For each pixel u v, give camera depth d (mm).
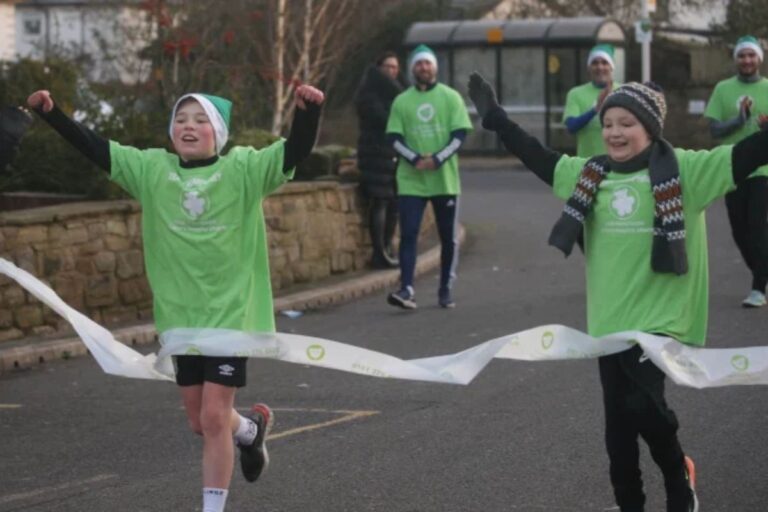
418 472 12750
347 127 63281
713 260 27828
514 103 59812
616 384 10094
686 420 14508
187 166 10711
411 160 22281
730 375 9992
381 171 26453
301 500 11945
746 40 21844
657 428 9992
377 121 26359
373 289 25469
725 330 19938
